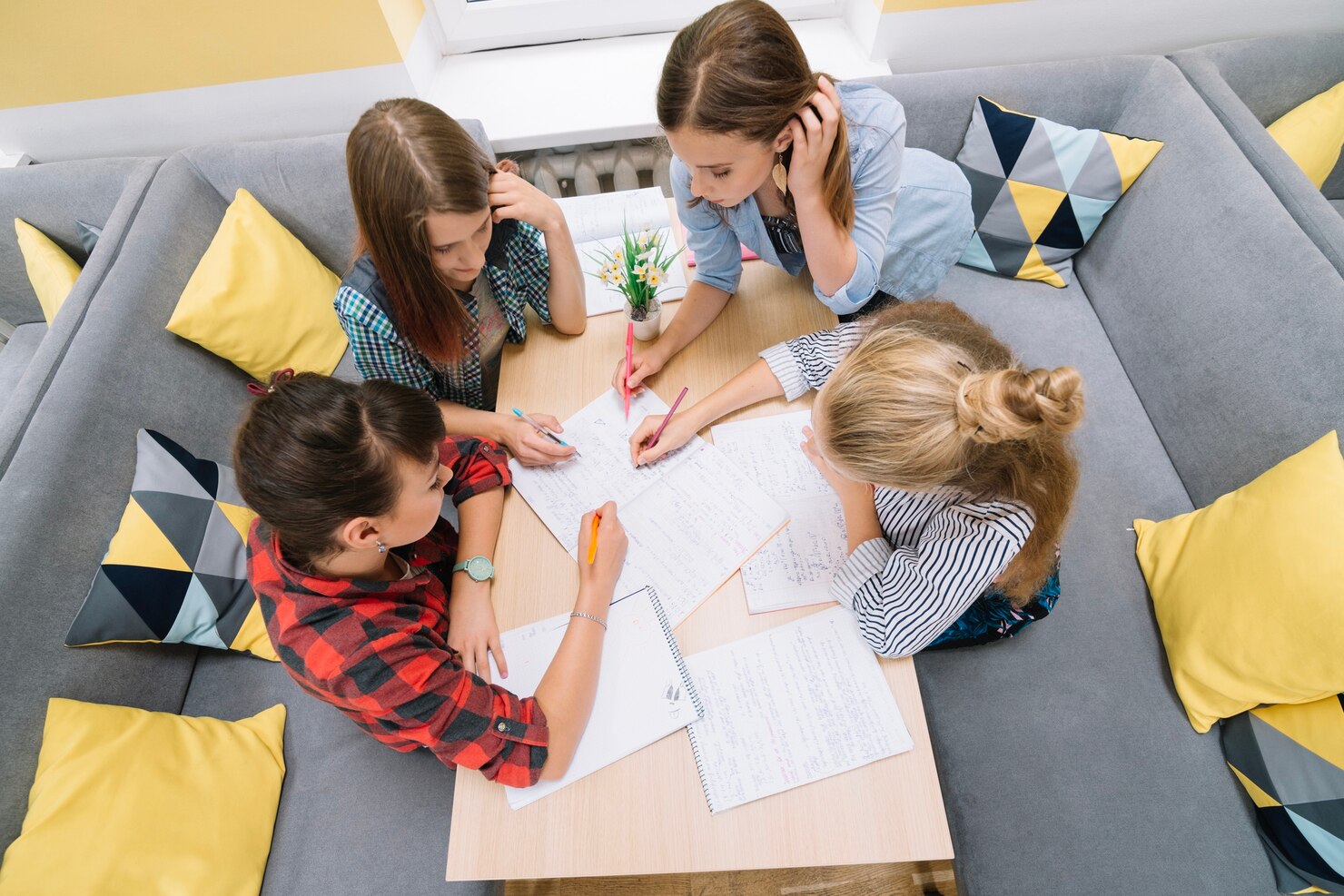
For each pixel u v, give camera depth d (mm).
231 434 1430
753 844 744
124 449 1190
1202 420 1281
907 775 770
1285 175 1211
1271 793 980
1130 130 1488
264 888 1031
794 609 886
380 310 1043
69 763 949
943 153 1593
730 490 989
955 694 1134
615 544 914
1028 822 1029
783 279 1243
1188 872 983
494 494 1007
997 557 806
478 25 1760
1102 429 1404
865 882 1330
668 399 1098
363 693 751
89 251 1556
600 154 1795
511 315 1166
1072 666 1148
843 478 946
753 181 947
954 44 1681
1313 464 989
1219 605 1045
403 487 739
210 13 1428
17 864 871
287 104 1645
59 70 1512
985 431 696
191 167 1494
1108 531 1286
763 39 811
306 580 769
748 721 808
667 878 1354
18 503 1026
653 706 821
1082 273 1609
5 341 1877
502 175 1049
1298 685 949
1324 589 921
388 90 1642
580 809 772
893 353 751
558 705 799
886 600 823
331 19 1469
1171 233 1360
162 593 1133
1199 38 1718
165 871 940
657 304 1136
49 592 1035
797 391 1059
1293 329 1122
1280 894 975
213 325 1365
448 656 808
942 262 1331
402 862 1032
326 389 691
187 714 1204
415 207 859
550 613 914
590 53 1811
